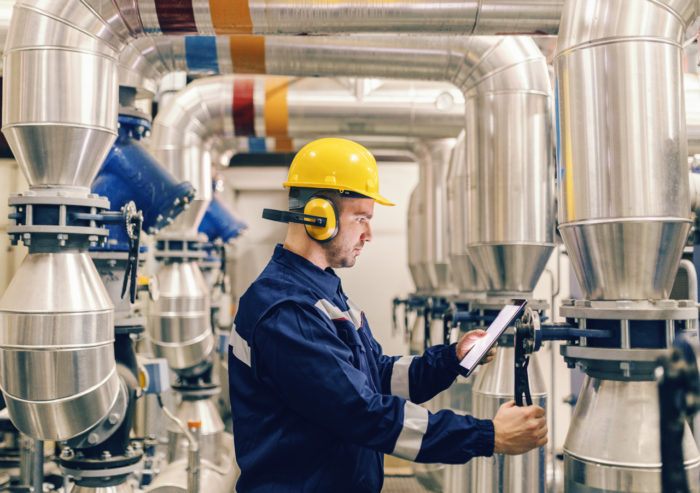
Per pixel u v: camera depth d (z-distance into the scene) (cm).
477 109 267
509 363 259
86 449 225
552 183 259
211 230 439
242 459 153
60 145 191
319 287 158
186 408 375
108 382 196
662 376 127
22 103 188
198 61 295
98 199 197
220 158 513
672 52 180
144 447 243
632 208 175
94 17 195
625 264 180
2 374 186
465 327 377
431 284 488
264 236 692
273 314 146
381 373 179
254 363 149
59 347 183
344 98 382
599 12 181
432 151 468
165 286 343
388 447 139
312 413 141
